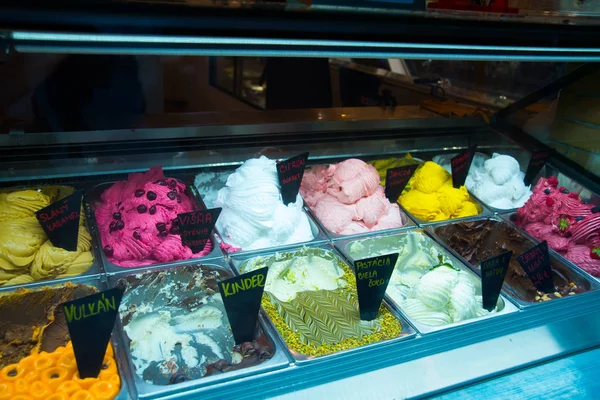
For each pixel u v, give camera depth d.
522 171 2.80
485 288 1.77
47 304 1.59
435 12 1.55
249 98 3.32
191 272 1.83
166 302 1.75
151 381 1.42
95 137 2.24
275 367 1.40
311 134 2.63
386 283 1.66
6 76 2.15
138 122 2.40
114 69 2.45
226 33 1.29
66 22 1.13
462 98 3.18
